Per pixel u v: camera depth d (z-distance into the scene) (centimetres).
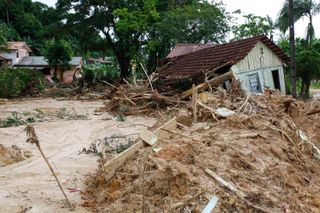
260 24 3647
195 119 968
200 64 2177
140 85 2280
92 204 720
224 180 659
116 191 704
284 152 823
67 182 876
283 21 2877
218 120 940
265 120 955
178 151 752
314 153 914
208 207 600
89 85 3881
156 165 715
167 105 1914
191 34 3688
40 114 2105
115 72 4416
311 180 777
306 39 2952
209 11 3638
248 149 773
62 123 1745
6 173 955
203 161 705
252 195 641
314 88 4347
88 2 4125
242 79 1959
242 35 3647
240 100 1121
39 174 945
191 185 641
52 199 765
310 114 1281
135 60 3875
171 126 902
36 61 5775
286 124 977
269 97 1183
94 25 4131
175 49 3219
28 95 3341
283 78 2117
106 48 4753
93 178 859
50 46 5122
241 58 1925
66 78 5716
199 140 792
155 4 3900
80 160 1076
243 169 707
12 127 1612
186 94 1752
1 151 1073
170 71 2450
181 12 3753
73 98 3108
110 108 2122
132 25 3791
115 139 1353
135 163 766
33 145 1277
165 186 650
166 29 3653
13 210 709
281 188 680
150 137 828
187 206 610
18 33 6838
